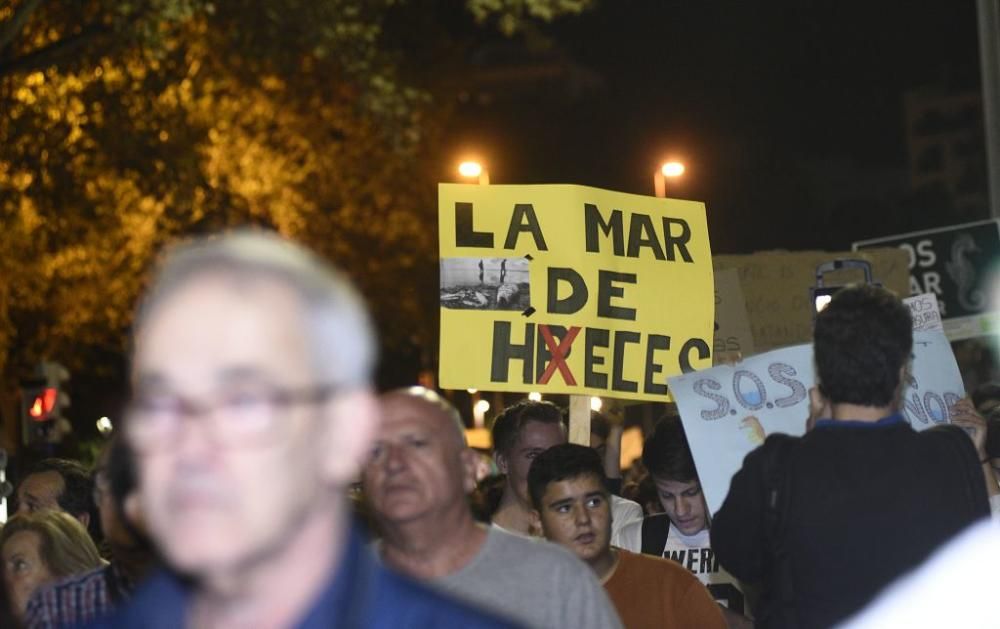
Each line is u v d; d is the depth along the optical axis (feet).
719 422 17.69
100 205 69.77
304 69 80.79
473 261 21.98
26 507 20.22
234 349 6.16
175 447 6.14
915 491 12.94
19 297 78.43
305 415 6.23
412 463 13.17
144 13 51.93
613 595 16.96
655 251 22.63
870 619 12.80
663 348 22.45
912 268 33.58
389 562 13.65
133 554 14.42
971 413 18.57
